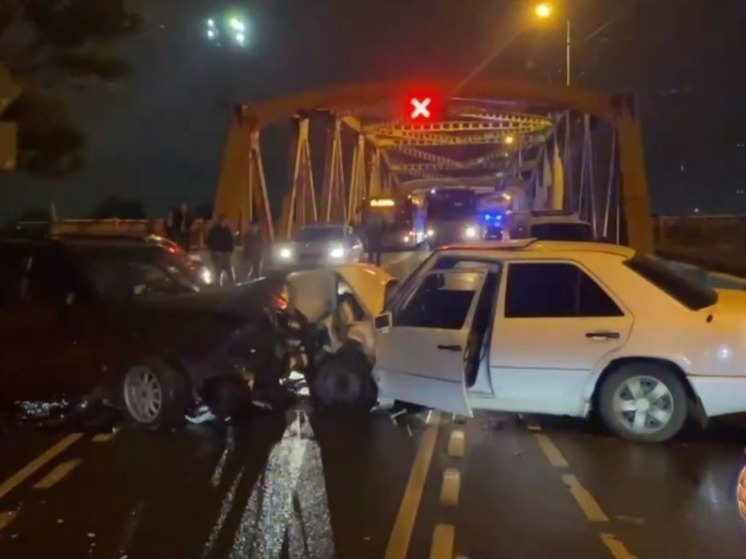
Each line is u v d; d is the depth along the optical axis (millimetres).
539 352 10328
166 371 11055
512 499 8391
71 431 11117
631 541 7348
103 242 12242
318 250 37406
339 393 11969
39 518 8008
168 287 12344
